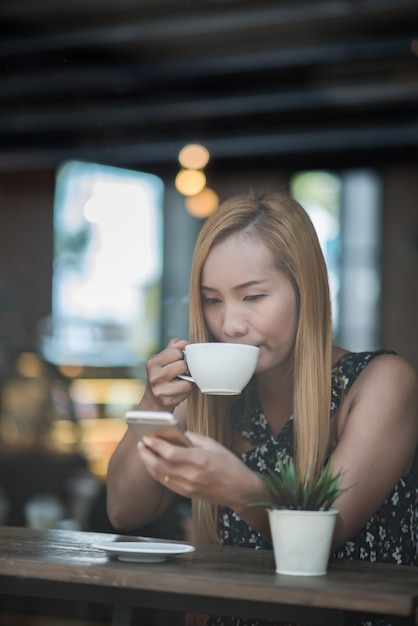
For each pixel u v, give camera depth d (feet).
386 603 4.32
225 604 4.93
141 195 23.47
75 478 19.84
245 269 6.61
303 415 6.25
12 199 24.89
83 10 16.17
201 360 5.37
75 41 17.15
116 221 23.68
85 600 5.23
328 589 4.43
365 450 5.64
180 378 6.13
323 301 6.48
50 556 5.26
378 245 23.31
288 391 6.49
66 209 24.12
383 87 19.56
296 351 6.35
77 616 5.82
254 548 6.34
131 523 6.96
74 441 20.74
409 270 23.27
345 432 5.76
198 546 5.93
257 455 6.46
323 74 19.13
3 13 16.31
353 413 5.82
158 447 4.71
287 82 19.74
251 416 6.57
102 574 4.83
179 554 5.50
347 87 19.74
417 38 16.97
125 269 23.50
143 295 23.38
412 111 20.92
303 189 23.00
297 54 17.94
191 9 16.06
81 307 23.61
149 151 22.80
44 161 23.76
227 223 6.70
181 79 19.70
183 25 16.57
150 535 7.54
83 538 6.21
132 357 23.03
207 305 6.76
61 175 24.17
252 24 16.38
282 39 17.57
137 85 20.15
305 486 4.94
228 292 6.66
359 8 15.81
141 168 23.30
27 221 24.50
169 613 5.48
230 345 5.32
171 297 23.17
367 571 5.09
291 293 6.55
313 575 4.83
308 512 4.81
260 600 4.49
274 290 6.57
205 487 4.81
